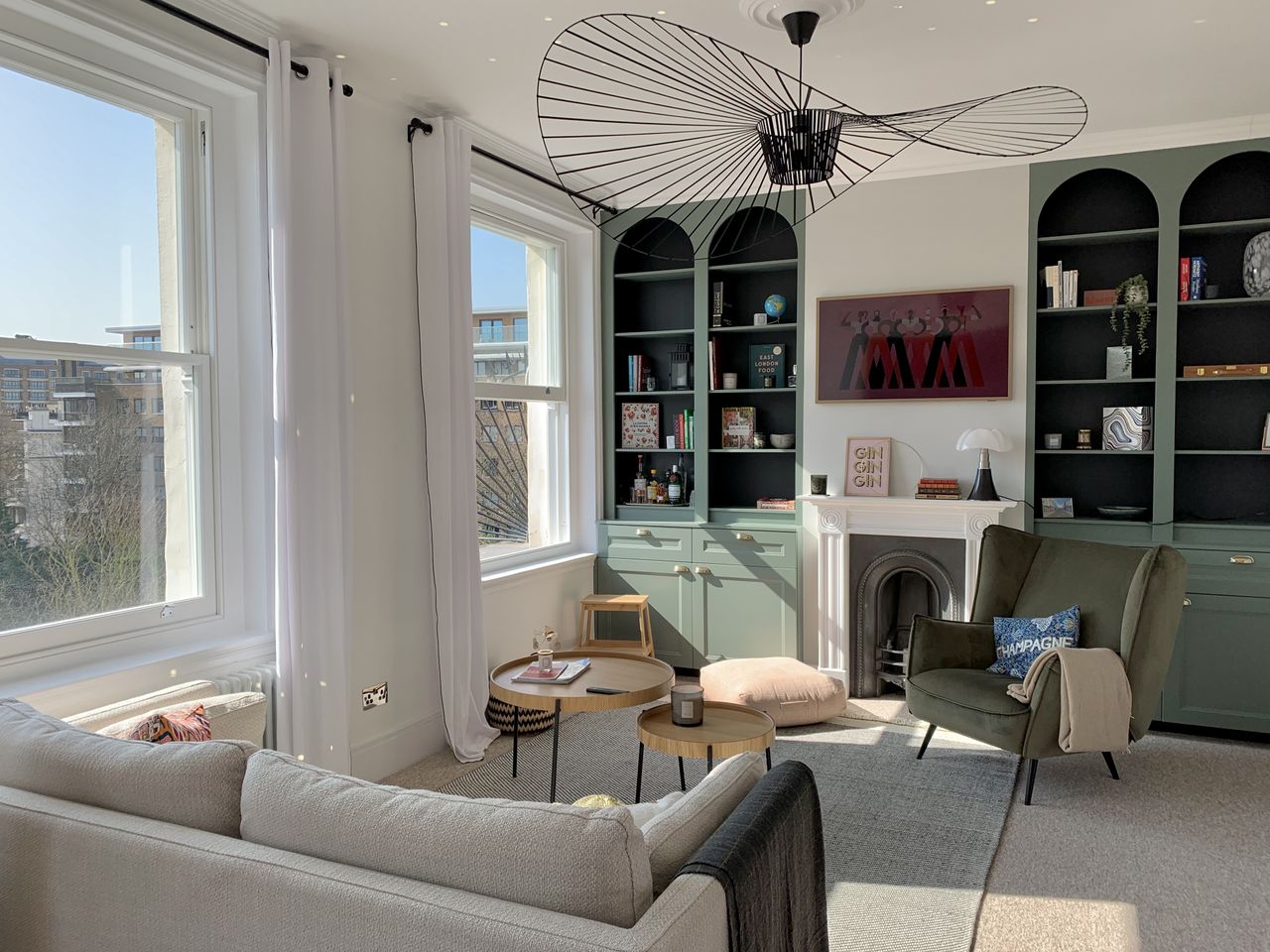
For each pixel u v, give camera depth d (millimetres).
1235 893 2904
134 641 3008
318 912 1454
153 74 3035
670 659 5691
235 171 3346
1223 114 4328
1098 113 4281
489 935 1319
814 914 1911
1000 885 2980
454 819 1476
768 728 3164
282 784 1637
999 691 3766
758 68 3686
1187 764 4098
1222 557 4434
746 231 5789
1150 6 3189
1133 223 4945
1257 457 4738
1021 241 4918
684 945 1313
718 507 5781
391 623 3971
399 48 3482
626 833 1387
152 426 3102
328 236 3445
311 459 3402
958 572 4969
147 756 1783
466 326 4230
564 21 3256
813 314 5363
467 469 4238
